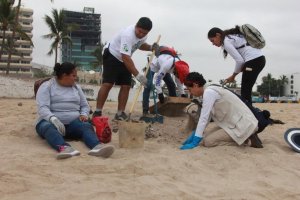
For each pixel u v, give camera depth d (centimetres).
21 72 8356
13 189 317
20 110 888
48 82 499
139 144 487
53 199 303
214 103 502
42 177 352
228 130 502
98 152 427
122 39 595
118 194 321
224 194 343
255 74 618
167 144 523
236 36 615
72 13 12588
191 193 338
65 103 499
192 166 418
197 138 497
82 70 7138
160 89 731
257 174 410
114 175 372
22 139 504
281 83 11925
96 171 382
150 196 321
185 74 720
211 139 502
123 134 483
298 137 535
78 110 515
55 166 386
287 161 461
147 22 594
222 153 468
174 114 764
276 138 581
